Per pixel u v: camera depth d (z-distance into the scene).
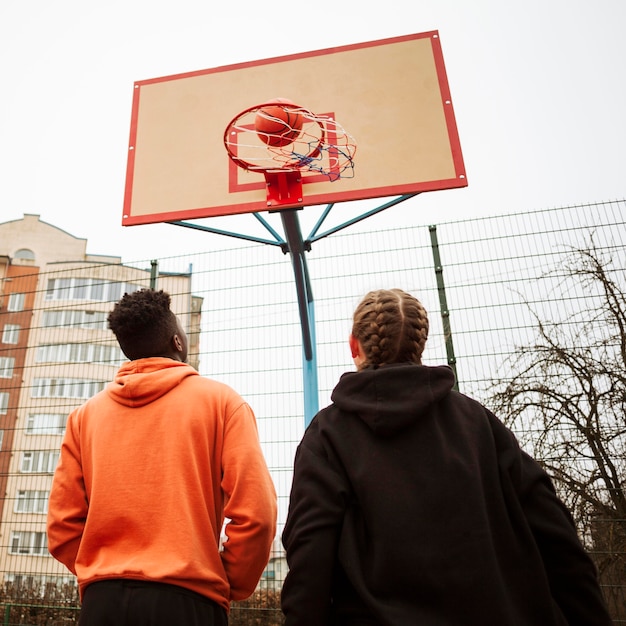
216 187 3.93
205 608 1.21
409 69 4.14
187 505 1.27
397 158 3.80
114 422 1.39
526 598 0.97
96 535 1.28
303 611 0.96
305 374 4.09
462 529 0.97
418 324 1.21
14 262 24.39
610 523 3.59
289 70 4.31
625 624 3.32
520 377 3.94
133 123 4.30
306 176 3.80
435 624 0.91
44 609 4.29
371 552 1.00
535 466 1.10
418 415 1.07
